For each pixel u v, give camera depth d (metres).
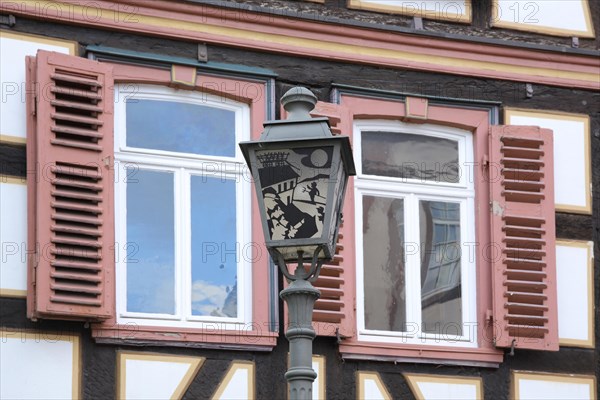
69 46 21.33
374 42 22.81
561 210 23.22
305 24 22.50
